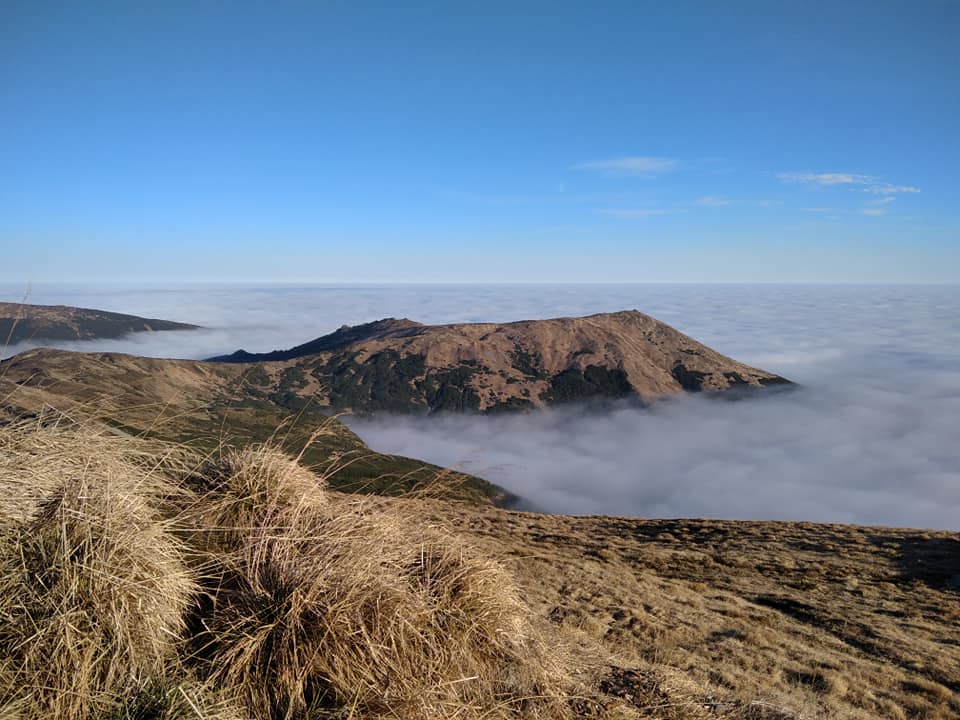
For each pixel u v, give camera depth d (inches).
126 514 120.3
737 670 313.4
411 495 170.1
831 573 704.4
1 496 111.9
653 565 702.5
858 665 381.1
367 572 130.0
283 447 168.1
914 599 605.3
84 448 135.1
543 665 145.3
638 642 322.7
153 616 107.5
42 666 94.7
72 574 102.5
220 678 108.3
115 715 94.1
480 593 147.6
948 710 324.2
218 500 149.5
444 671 124.4
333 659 114.0
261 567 132.1
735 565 732.0
